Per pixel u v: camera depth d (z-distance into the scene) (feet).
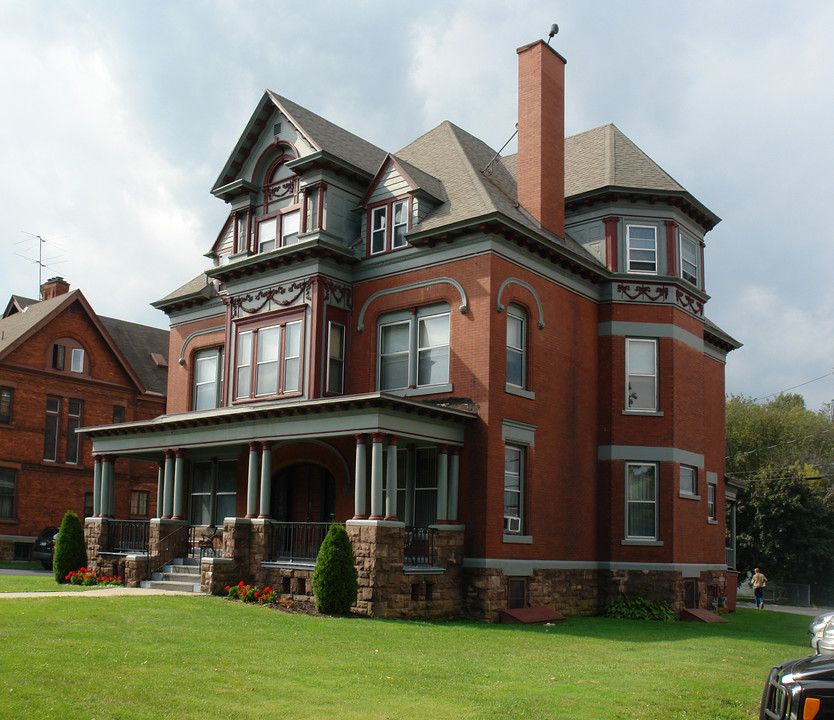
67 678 35.47
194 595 65.57
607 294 84.84
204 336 96.89
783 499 162.20
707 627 74.13
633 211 86.28
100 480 87.92
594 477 82.12
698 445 86.89
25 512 127.13
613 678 42.14
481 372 70.18
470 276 72.43
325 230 79.77
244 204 87.61
